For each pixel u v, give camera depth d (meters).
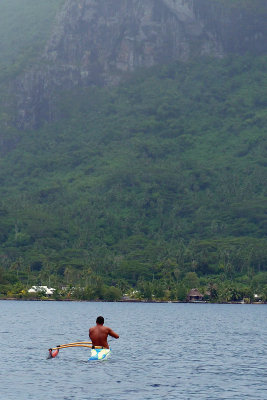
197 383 62.88
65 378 64.38
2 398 54.16
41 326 146.25
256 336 129.75
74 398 54.56
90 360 76.62
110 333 78.12
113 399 54.34
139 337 120.94
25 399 53.91
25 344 99.25
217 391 58.53
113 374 67.56
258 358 84.94
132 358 82.69
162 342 109.62
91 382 62.38
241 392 58.16
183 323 181.25
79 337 113.94
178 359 82.56
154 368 72.88
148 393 57.22
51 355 78.12
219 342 111.75
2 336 114.88
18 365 73.12
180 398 55.12
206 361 80.69
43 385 60.38
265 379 65.75
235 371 71.44
